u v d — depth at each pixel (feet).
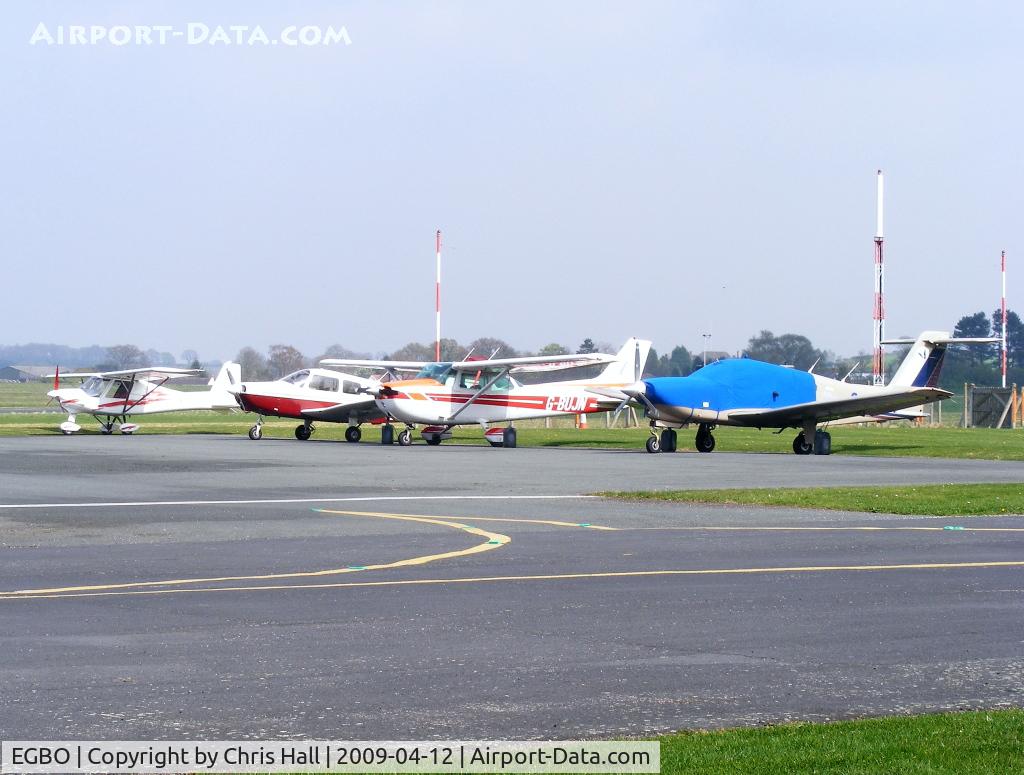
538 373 161.17
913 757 20.47
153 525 55.26
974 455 116.16
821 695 25.16
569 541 50.08
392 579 39.88
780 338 391.04
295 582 39.17
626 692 25.29
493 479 83.25
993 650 29.32
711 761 20.39
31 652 28.55
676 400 119.44
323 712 23.59
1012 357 454.81
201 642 29.78
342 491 73.31
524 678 26.40
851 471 92.32
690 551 47.09
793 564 43.57
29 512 60.54
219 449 122.31
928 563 43.86
